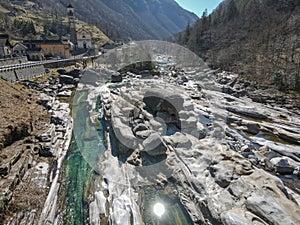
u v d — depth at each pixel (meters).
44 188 12.19
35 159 14.64
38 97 26.08
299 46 44.00
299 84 33.12
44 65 39.50
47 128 18.84
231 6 80.31
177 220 10.28
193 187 11.71
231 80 40.56
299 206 10.01
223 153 14.01
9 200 10.59
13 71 28.69
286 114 25.61
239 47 56.22
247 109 25.64
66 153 15.79
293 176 13.69
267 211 9.07
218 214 9.70
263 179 11.27
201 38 69.69
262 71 41.97
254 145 17.34
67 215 10.62
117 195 11.27
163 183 12.47
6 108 18.80
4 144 14.18
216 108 24.66
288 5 66.62
